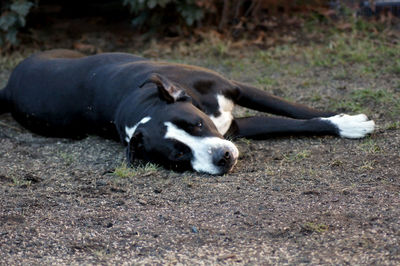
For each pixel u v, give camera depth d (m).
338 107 6.91
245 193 4.86
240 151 5.92
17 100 7.07
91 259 3.99
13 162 6.04
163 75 5.93
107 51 10.09
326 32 9.95
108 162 5.89
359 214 4.32
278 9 10.78
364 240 3.94
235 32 10.19
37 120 6.82
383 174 5.02
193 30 10.26
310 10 10.55
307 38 9.85
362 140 5.86
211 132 5.34
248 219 4.39
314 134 6.06
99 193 5.08
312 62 8.65
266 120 6.24
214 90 6.01
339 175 5.09
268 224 4.29
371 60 8.42
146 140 5.32
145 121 5.41
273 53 9.40
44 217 4.66
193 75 6.02
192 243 4.11
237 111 7.16
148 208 4.72
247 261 3.82
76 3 11.62
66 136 6.75
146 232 4.32
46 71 6.87
